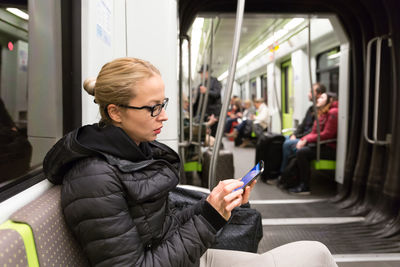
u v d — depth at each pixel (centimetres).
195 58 745
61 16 161
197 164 433
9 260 67
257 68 955
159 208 100
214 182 168
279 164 514
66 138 96
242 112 1206
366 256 257
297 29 531
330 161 442
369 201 362
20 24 182
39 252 77
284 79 770
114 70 97
